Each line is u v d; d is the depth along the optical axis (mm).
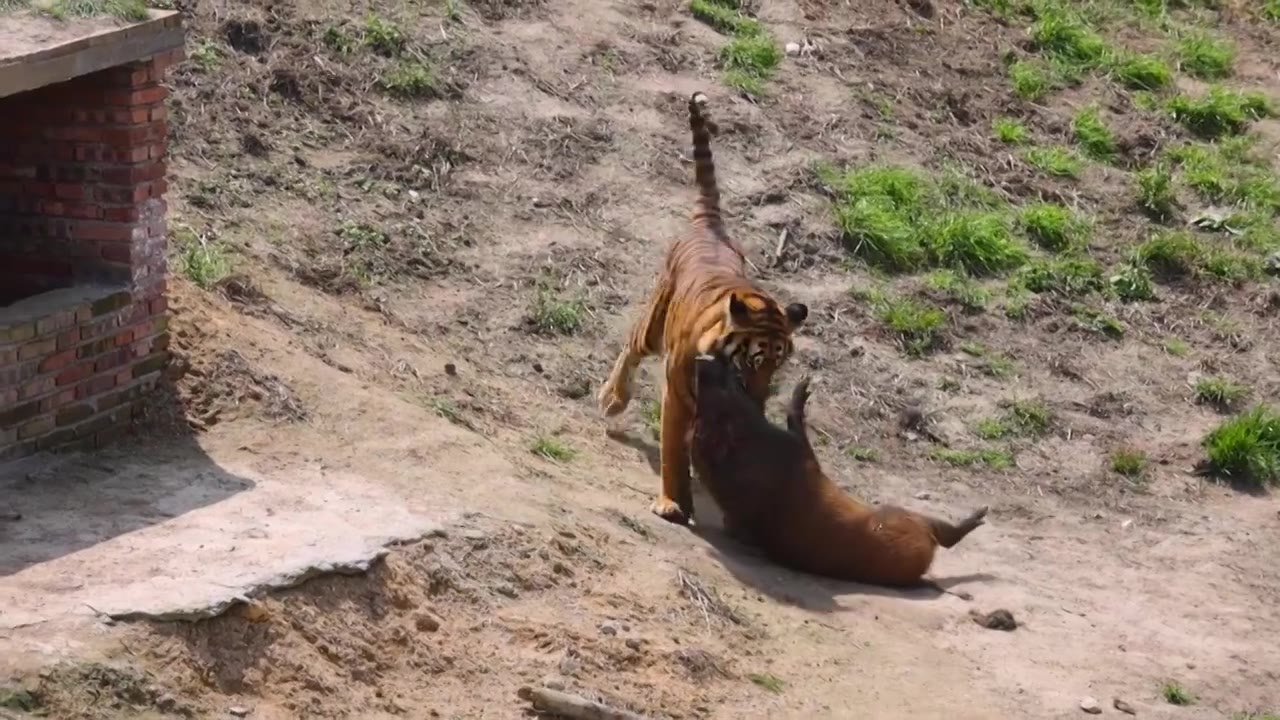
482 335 14305
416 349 13547
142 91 10359
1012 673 11039
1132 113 20906
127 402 10609
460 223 15477
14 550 8789
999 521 14094
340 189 15125
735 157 17734
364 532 9641
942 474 14672
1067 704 10656
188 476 10234
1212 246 18609
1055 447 15375
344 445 11164
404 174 15672
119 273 10547
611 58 18391
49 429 10078
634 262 15836
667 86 18328
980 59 20938
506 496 11031
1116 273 17906
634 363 13609
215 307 12109
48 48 9242
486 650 9250
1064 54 21625
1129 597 12914
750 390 12180
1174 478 15188
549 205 16109
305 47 16438
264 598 8570
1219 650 12109
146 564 8758
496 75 17375
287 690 8289
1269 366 17078
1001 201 18594
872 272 16984
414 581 9406
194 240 13320
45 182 10508
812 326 16000
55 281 10641
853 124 18906
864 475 14383
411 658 8930
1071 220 18516
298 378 11711
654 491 12828
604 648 9594
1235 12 24172
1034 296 17312
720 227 13586
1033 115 20219
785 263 16672
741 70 19000
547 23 18547
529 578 10062
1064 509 14461
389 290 14297
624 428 13875
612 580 10508
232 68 15750
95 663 7676
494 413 13062
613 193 16562
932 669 10836
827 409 15062
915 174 18375
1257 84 22422
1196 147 20500
